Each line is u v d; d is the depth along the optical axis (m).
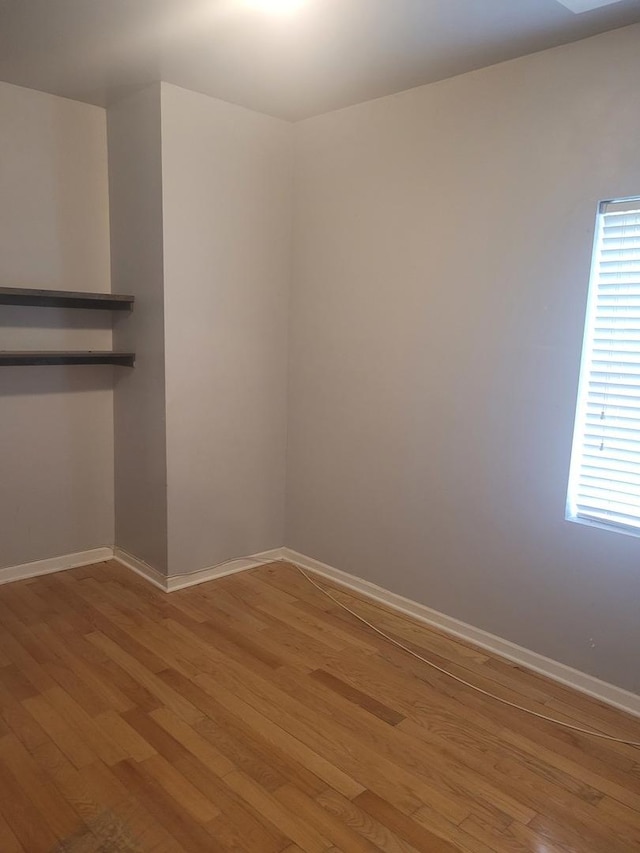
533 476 2.61
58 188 3.21
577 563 2.51
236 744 2.14
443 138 2.77
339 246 3.26
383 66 2.62
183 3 2.12
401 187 2.95
